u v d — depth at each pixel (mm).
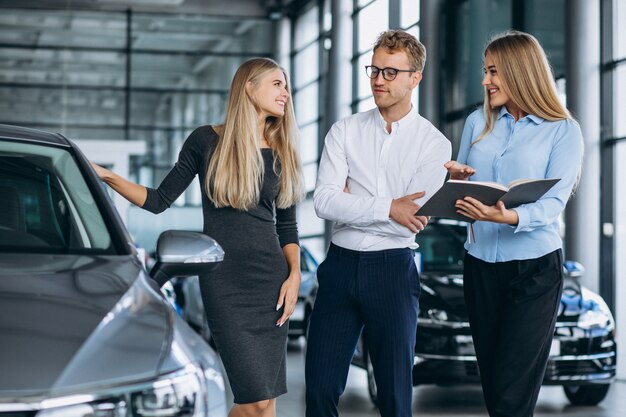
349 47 20375
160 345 2066
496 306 3611
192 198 25672
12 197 2707
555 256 3549
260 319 3666
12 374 1855
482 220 3396
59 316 2061
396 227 3592
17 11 26125
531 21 13219
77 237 2635
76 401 1854
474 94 14945
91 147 16203
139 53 26469
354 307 3680
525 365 3506
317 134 23453
